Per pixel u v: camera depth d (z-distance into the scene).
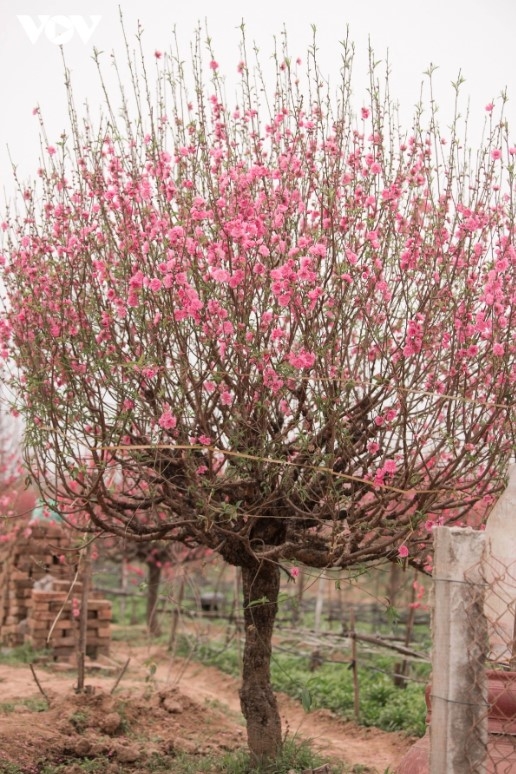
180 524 6.84
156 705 9.40
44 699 9.34
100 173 6.80
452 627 4.01
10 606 13.75
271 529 7.22
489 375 6.41
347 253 5.88
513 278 6.20
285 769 7.14
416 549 6.78
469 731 3.95
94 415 6.45
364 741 9.66
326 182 6.30
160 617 16.89
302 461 6.57
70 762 7.30
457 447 6.46
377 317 6.26
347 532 6.57
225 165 6.48
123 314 6.22
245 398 6.50
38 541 13.45
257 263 6.20
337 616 17.91
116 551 16.58
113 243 6.66
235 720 10.07
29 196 6.94
